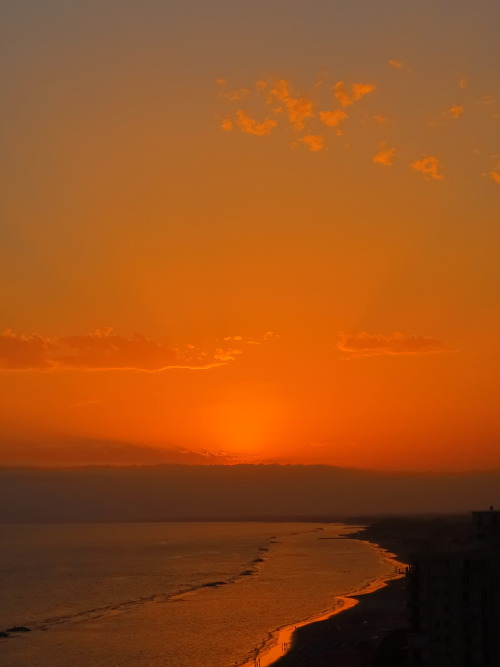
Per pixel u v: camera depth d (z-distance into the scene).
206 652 154.50
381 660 124.69
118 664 145.75
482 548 113.62
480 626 101.81
